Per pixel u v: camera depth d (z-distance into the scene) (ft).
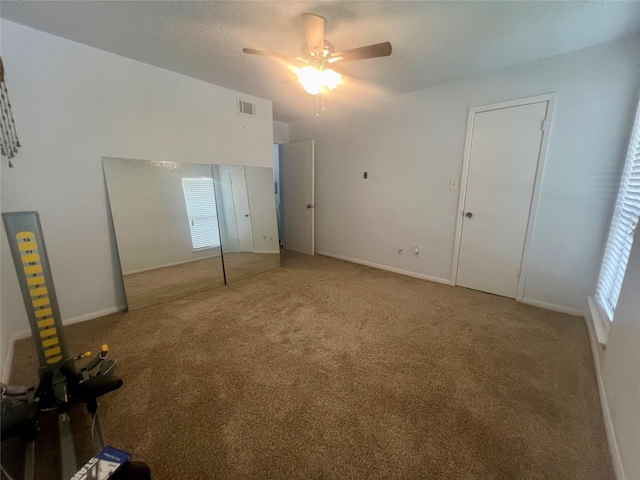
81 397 4.19
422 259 11.09
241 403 4.71
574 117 7.37
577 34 6.42
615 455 3.70
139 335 6.84
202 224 10.03
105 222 7.84
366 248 13.01
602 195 7.23
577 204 7.60
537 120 7.91
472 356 6.01
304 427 4.25
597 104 7.04
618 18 5.78
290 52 7.36
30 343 6.51
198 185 9.79
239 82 9.60
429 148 10.24
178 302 8.82
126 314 7.99
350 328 7.18
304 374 5.43
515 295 8.97
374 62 7.89
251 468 3.65
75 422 4.34
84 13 5.74
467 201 9.59
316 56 6.25
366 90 10.27
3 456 3.82
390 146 11.34
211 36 6.65
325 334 6.89
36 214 4.47
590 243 7.53
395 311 8.14
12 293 6.48
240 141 10.85
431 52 7.31
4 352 5.73
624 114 6.74
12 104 6.20
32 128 6.50
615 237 6.75
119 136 7.86
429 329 7.13
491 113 8.68
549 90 7.65
